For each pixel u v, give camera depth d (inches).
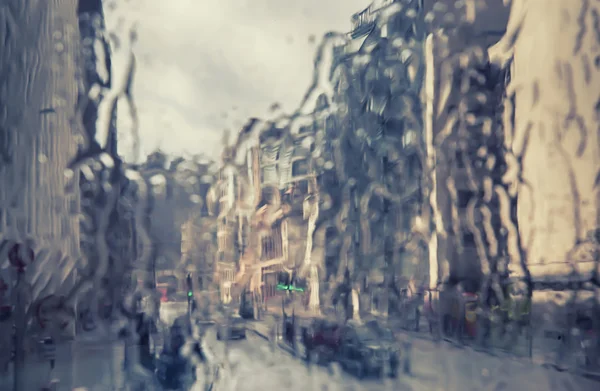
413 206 1226.6
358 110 1489.9
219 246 1640.0
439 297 891.4
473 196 1013.8
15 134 728.3
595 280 696.4
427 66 1155.3
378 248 1328.7
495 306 805.9
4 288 612.7
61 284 804.6
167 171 1582.2
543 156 810.8
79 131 941.2
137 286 1035.9
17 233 700.7
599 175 737.0
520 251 840.9
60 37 871.7
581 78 761.0
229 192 1704.0
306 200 1643.7
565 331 609.3
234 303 1326.3
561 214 772.0
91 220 952.9
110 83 1043.9
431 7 1123.3
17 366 475.5
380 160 1373.0
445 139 1079.0
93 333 748.0
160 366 466.6
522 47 868.0
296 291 1536.7
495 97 999.0
